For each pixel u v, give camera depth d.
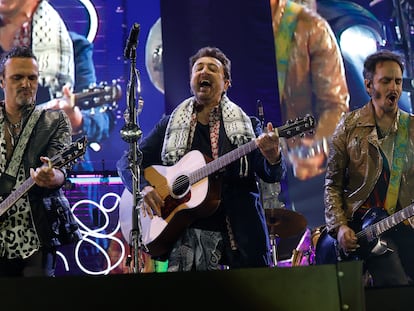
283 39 5.83
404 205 4.05
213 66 4.00
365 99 5.68
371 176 4.05
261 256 3.58
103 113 5.52
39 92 5.50
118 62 5.68
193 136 3.94
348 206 4.07
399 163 4.11
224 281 1.84
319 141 5.57
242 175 3.67
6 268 3.72
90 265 5.15
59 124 3.98
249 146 3.60
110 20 5.76
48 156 3.88
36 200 3.78
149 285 1.83
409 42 5.73
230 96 5.74
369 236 3.89
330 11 5.85
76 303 1.81
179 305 1.83
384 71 4.22
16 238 3.72
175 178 3.79
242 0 5.91
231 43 5.84
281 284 1.84
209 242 3.64
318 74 5.75
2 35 5.59
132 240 3.56
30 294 1.81
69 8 5.71
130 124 3.64
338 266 1.85
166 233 3.73
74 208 5.25
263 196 5.22
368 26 5.79
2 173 3.84
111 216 5.27
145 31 5.80
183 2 5.88
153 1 5.86
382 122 4.21
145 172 3.95
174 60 5.78
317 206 5.46
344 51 5.77
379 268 3.91
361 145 4.11
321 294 1.83
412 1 5.79
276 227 5.03
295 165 5.52
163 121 4.13
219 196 3.67
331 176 4.15
